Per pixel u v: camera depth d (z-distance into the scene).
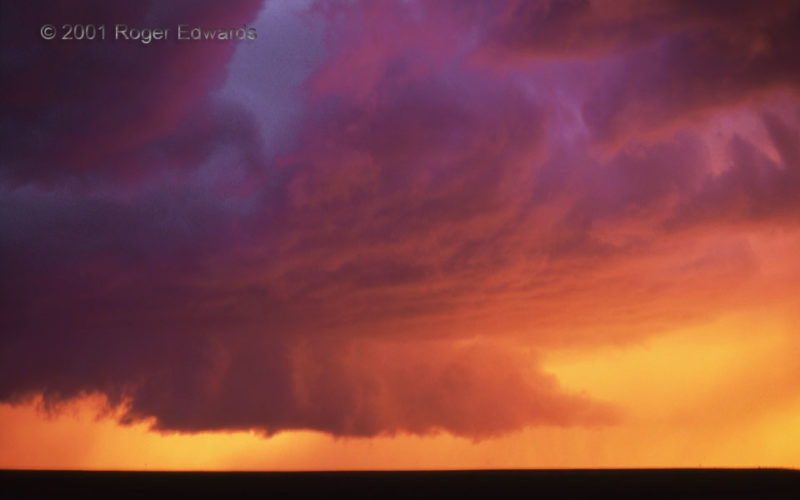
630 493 57.97
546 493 58.47
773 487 61.44
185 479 67.25
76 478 65.19
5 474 66.88
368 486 62.97
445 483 66.31
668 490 59.94
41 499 53.62
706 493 57.84
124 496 55.81
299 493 58.00
